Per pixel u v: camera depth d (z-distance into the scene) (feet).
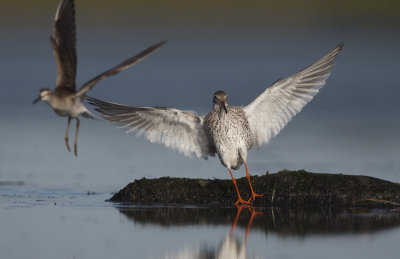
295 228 36.94
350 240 33.96
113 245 33.04
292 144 66.59
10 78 114.73
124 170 56.34
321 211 41.98
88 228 36.76
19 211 41.39
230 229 36.73
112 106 42.16
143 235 35.19
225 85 108.99
